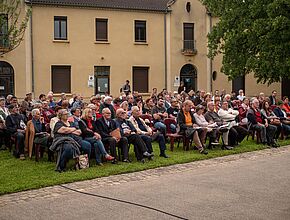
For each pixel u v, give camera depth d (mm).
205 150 12344
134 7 28906
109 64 28625
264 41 23125
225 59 26141
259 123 14188
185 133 12578
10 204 7375
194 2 30609
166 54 29953
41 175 9453
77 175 9398
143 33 29547
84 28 27922
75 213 6789
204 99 17312
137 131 11539
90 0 28281
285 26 22000
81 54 27891
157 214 6652
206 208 6938
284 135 15438
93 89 28219
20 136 11555
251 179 9047
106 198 7660
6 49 23750
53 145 10047
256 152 12812
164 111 14867
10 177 9281
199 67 30797
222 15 26219
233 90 31969
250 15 24281
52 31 27156
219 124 13211
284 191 8000
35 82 26875
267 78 24328
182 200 7438
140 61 29359
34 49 26781
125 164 10633
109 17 28500
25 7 26188
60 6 27250
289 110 17016
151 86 29641
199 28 30781
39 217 6605
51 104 16203
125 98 16297
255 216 6492
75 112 11859
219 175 9508
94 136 10758
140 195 7832
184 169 10258
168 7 29922
